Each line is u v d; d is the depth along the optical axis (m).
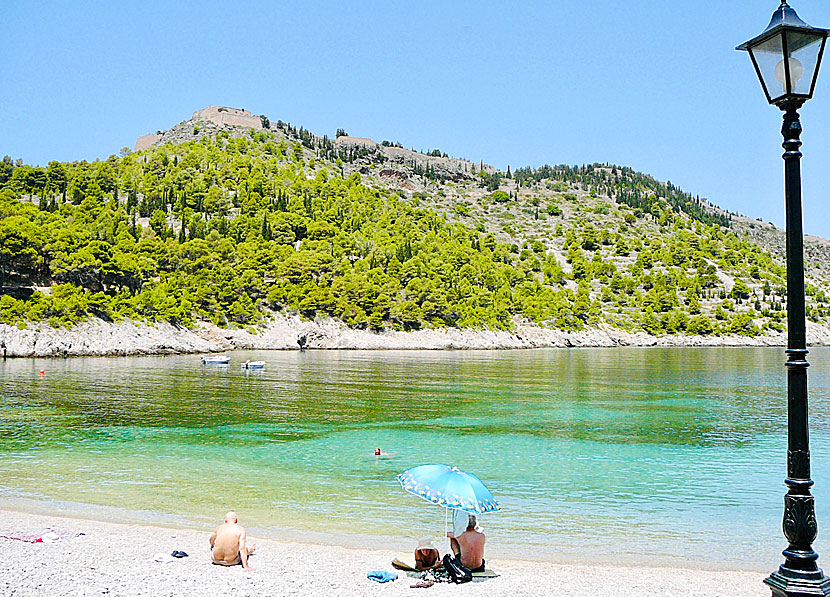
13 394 63.06
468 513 17.59
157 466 33.03
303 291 183.75
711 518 24.66
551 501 27.02
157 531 21.45
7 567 16.31
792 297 10.60
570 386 79.69
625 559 19.80
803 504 10.70
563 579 17.14
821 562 20.05
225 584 15.66
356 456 36.31
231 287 172.62
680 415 54.44
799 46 10.32
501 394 69.25
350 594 15.40
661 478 31.52
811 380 95.62
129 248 179.50
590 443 41.00
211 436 41.91
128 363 107.88
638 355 172.50
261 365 103.06
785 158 10.59
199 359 121.62
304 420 49.16
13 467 32.25
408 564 17.45
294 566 17.56
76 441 39.53
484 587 16.22
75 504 25.42
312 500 26.62
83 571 16.19
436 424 48.00
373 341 181.38
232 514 17.69
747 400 66.50
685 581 17.23
